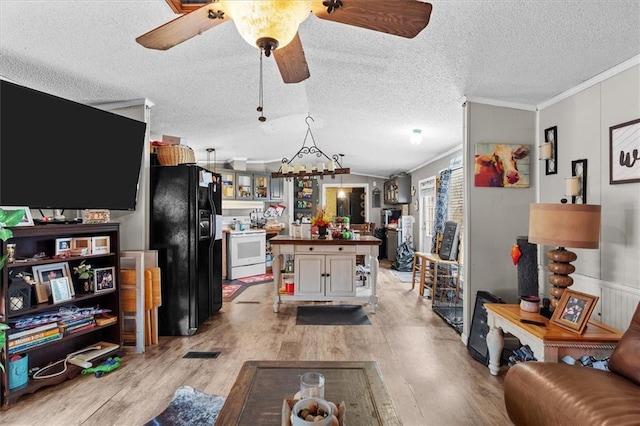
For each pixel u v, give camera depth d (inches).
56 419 83.7
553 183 122.5
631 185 92.3
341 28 98.0
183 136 211.8
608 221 99.4
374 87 138.3
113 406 89.4
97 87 124.5
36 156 98.0
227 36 100.7
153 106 149.8
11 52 96.6
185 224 142.6
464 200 132.0
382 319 162.9
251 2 48.2
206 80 129.7
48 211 125.5
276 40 52.5
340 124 200.4
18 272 100.6
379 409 54.4
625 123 93.4
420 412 86.9
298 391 59.9
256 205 310.3
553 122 123.0
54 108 101.7
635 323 71.2
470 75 112.5
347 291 174.9
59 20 82.7
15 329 92.0
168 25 58.6
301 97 163.3
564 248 96.6
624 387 62.8
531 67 102.5
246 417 52.2
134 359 118.5
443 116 165.0
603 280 101.3
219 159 303.6
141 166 132.0
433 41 95.4
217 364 114.4
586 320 84.2
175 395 94.3
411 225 307.7
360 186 384.8
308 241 173.5
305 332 145.3
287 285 180.1
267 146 259.1
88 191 112.6
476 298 126.0
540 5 74.5
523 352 110.3
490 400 92.3
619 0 70.1
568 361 85.1
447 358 119.2
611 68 97.7
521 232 130.7
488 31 86.7
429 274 208.4
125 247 138.6
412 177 326.3
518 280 120.2
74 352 112.8
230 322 158.9
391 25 59.6
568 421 58.2
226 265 257.3
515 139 131.2
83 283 115.7
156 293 132.7
